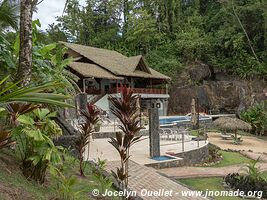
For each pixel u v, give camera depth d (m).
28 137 4.15
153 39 40.25
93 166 6.77
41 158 4.07
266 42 35.06
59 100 3.04
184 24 42.06
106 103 26.28
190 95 33.62
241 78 34.00
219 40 36.78
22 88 2.80
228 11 38.09
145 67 29.58
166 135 15.59
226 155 13.85
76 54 29.66
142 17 40.06
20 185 3.73
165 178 7.29
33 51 6.14
